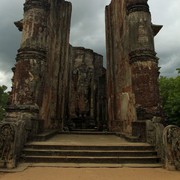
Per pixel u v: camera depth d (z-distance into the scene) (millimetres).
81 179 5141
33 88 10125
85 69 27109
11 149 6312
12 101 10094
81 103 25688
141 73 10430
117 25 15086
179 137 6781
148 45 10781
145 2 11586
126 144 8039
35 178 5199
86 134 13984
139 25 11086
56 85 14938
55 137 11188
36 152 7141
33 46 10602
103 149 7586
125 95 12344
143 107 10039
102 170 6074
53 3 13953
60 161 6844
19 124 6996
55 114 14656
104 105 25906
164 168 6543
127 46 12156
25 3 11586
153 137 7996
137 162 6984
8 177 5289
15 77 10445
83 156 7098
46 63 11367
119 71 14062
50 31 12906
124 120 12359
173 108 23172
